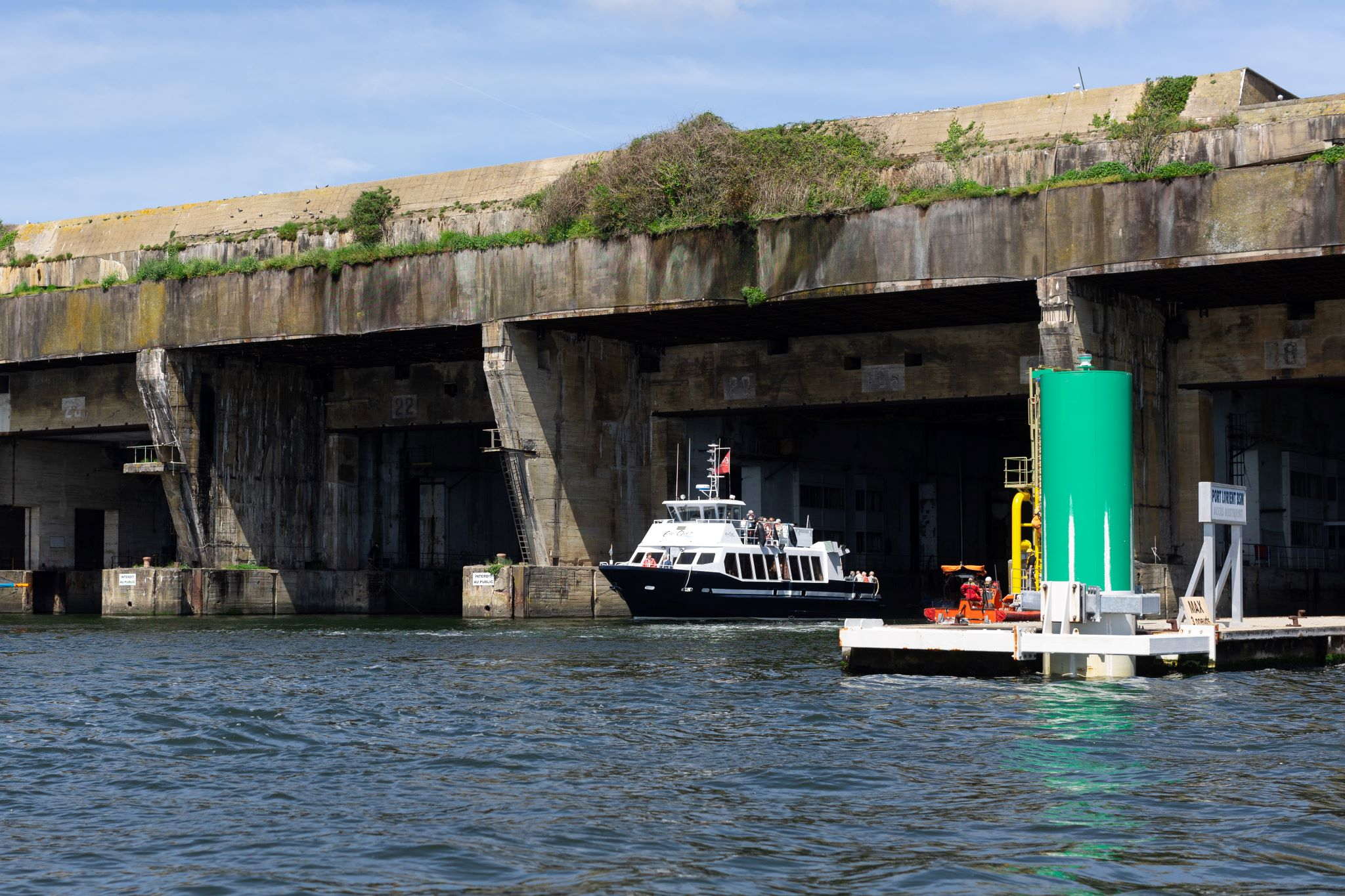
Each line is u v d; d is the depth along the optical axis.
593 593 73.25
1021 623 36.25
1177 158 62.91
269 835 16.62
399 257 70.69
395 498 89.06
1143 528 62.00
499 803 18.36
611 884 14.45
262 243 85.12
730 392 75.25
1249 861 15.09
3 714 27.61
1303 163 52.78
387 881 14.64
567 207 67.88
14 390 87.81
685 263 63.84
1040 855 15.42
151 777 20.48
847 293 60.12
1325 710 26.55
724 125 66.94
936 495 94.50
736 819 17.30
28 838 16.58
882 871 14.85
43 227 97.44
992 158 67.19
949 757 21.41
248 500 81.44
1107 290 59.47
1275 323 63.66
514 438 69.75
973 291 59.72
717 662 40.06
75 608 89.12
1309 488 75.75
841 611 70.19
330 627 63.44
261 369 82.19
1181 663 32.44
